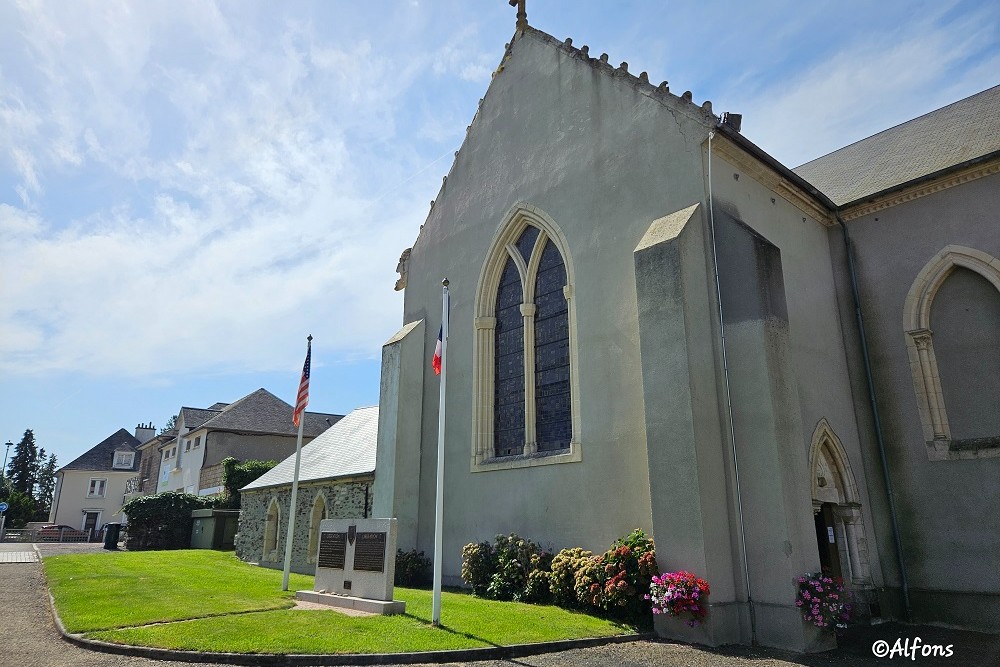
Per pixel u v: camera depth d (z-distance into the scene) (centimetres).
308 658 855
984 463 1350
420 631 1012
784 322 1225
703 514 1116
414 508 1866
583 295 1524
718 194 1325
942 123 1781
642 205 1438
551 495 1485
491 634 1016
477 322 1828
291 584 1602
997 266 1380
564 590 1298
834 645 1096
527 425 1617
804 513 1140
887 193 1539
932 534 1394
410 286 2169
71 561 2294
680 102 1406
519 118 1855
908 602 1392
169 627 1003
